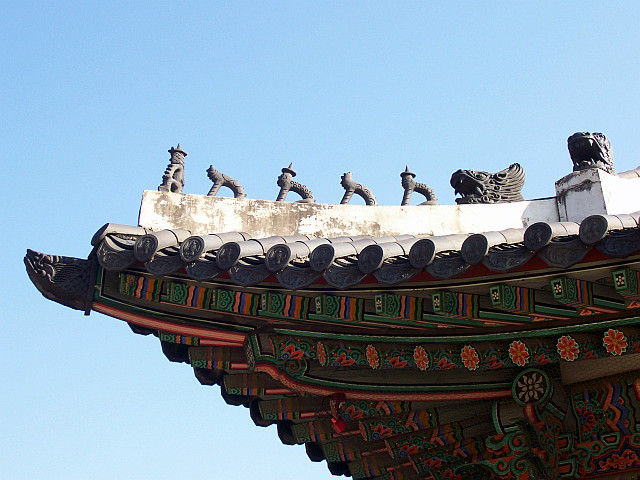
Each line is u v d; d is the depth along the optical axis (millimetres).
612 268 5781
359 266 6551
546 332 6895
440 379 7852
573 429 7574
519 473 7719
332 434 9023
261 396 8914
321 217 9930
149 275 7711
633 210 10031
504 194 10734
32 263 7988
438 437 8133
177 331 8273
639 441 7344
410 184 10633
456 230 10102
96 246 7891
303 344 7820
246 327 8078
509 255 5922
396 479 9000
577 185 9875
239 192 9797
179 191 9570
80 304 8047
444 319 6883
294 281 6785
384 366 7547
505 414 7672
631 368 7336
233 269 7035
